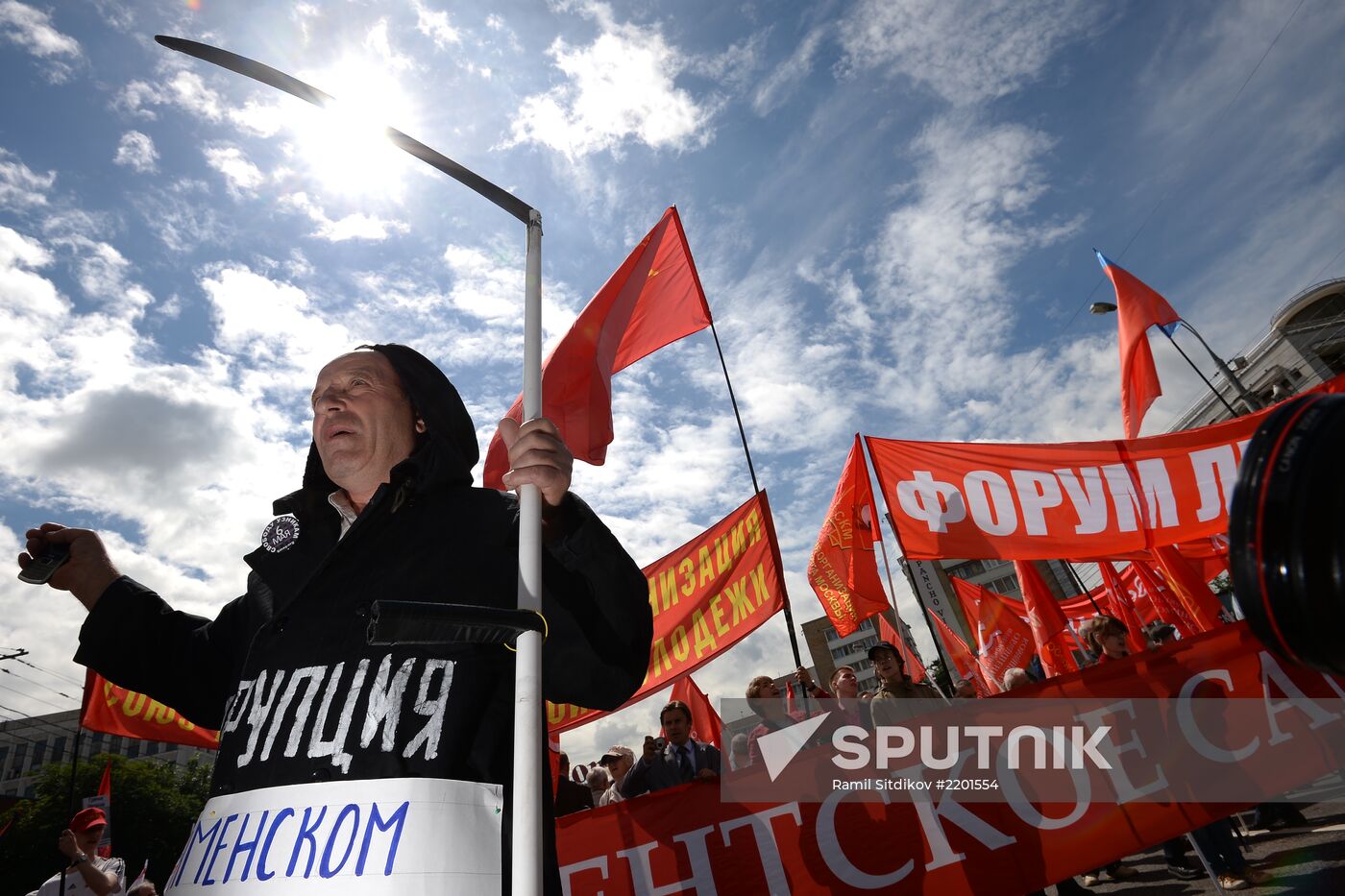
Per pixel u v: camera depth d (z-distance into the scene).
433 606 1.16
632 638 1.50
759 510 5.90
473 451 1.90
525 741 1.17
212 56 1.54
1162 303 7.30
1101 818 3.64
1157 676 3.83
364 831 1.24
